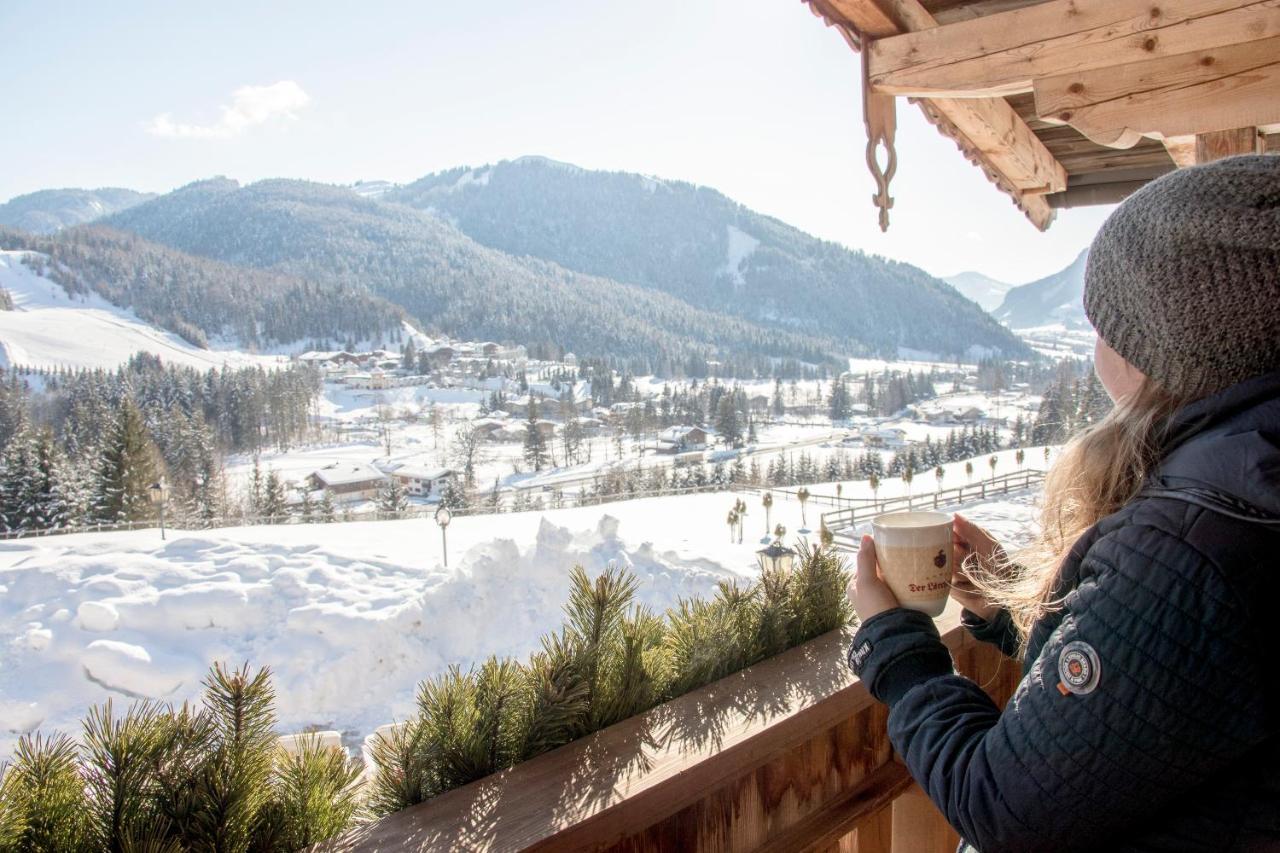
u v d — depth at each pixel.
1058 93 2.59
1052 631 0.69
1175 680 0.52
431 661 8.20
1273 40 2.33
